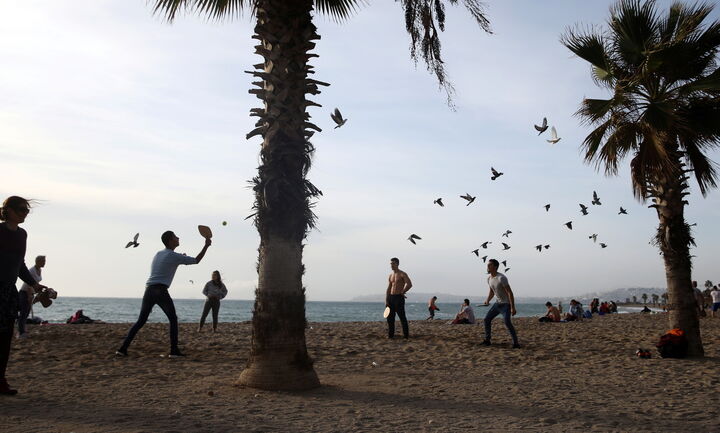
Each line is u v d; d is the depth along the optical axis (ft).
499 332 51.31
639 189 34.99
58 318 160.66
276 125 20.33
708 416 16.63
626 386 22.15
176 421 14.98
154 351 32.22
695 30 32.45
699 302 78.23
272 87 20.53
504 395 19.94
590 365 28.50
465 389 21.07
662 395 20.21
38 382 20.86
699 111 33.73
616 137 34.04
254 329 20.34
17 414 15.33
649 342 40.60
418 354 32.78
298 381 19.81
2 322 17.37
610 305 115.44
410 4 25.67
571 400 19.07
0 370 17.80
